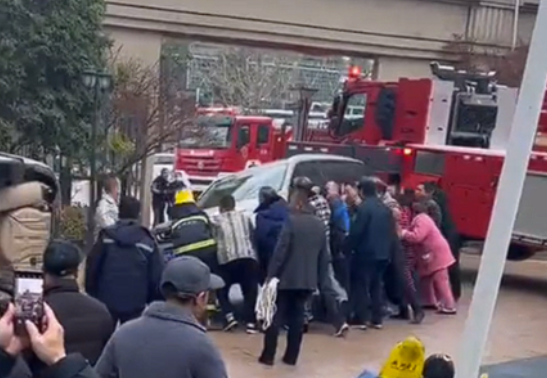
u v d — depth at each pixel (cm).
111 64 2552
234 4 3020
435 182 1596
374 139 1902
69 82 2020
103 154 2112
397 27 3322
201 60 4925
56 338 277
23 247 676
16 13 1953
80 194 2109
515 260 1712
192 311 448
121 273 757
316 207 1162
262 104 5066
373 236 1157
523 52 3109
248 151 2964
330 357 1035
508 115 1828
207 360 436
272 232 1097
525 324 1293
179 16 2928
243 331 1127
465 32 3406
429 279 1311
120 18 2842
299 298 973
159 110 2675
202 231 1069
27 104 1972
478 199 1535
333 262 1159
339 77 4572
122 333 442
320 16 3178
